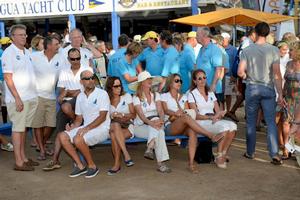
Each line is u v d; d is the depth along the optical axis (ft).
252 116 20.76
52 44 21.06
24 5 44.75
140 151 23.02
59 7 43.93
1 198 16.37
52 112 21.56
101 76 26.32
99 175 18.94
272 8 45.11
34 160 21.56
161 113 20.16
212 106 20.77
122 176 18.72
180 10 43.62
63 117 21.39
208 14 32.60
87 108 19.11
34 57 21.18
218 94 25.41
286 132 20.52
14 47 19.22
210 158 20.35
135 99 19.93
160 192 16.62
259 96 20.11
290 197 15.90
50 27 57.52
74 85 21.24
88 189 17.16
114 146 19.16
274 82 20.07
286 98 19.95
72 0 43.47
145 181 17.98
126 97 20.03
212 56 22.38
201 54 22.91
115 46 43.04
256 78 20.12
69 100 20.84
